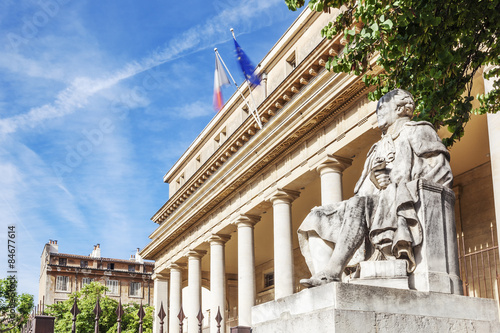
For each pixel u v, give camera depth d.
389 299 6.77
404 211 7.50
